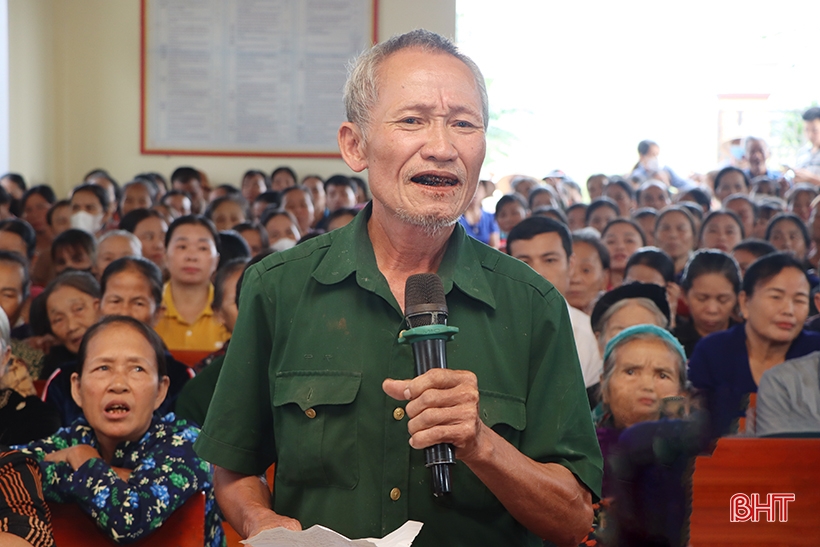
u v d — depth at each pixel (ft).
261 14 32.63
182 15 32.68
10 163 29.48
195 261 14.49
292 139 33.12
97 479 6.89
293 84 32.86
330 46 32.65
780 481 8.18
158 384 7.77
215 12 32.65
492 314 4.42
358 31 32.53
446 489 3.73
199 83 32.94
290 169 31.48
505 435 4.30
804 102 53.06
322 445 4.24
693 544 8.14
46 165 32.27
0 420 9.08
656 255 14.43
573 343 4.51
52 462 7.13
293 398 4.28
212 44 32.78
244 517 4.33
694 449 8.04
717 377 11.23
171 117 33.04
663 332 8.92
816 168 32.53
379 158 4.14
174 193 25.72
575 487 4.22
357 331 4.34
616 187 27.50
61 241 17.08
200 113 33.01
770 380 10.40
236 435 4.49
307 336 4.37
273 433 4.66
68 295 12.32
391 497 4.21
